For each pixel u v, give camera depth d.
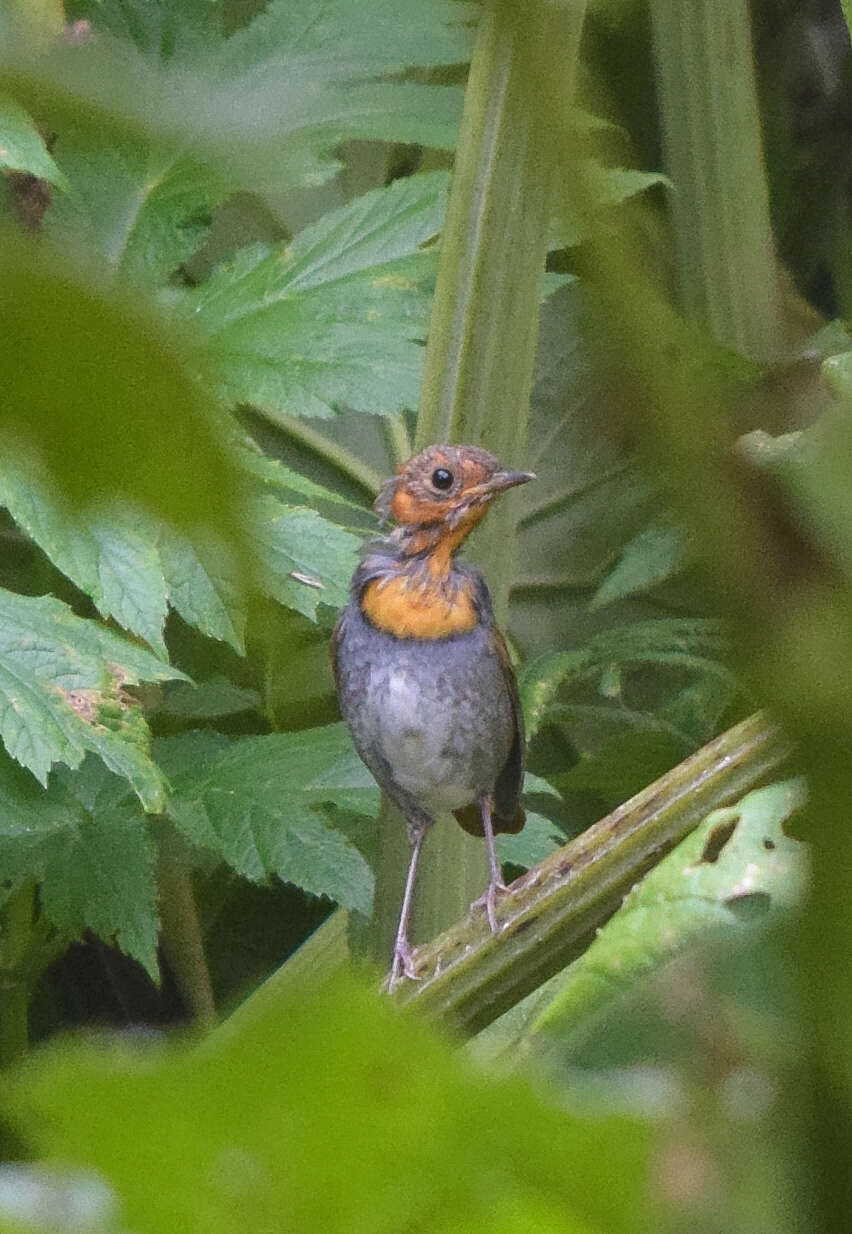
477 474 5.07
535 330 4.96
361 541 4.99
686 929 2.82
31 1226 1.11
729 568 1.14
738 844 3.02
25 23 1.19
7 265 0.95
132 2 5.02
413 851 5.01
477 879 5.02
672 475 1.15
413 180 5.03
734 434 1.25
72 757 4.95
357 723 5.07
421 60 5.02
